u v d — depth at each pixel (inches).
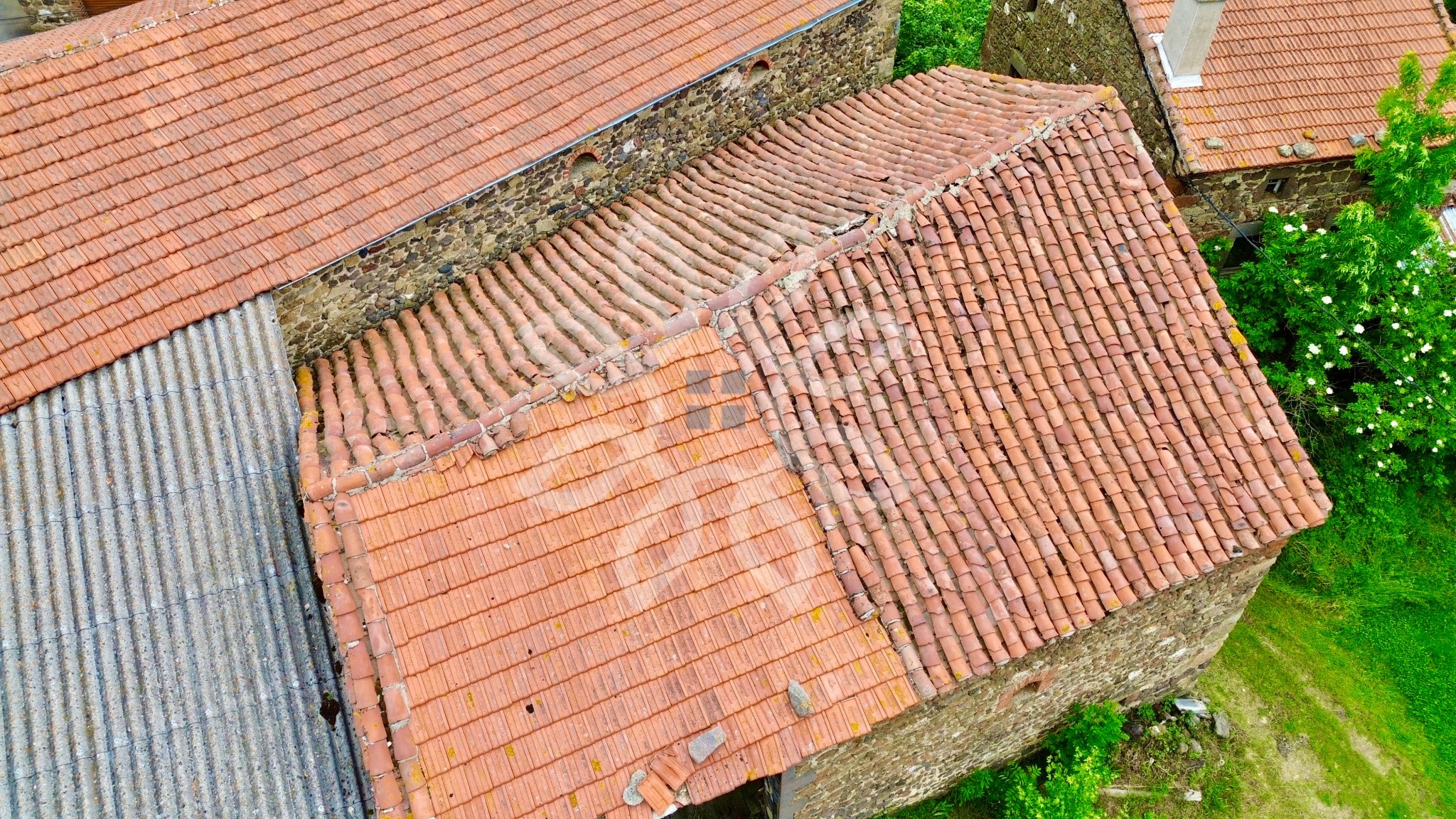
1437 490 634.2
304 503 348.5
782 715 328.8
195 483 376.2
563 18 513.7
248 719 353.7
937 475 377.7
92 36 472.7
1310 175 591.2
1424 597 579.5
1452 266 613.3
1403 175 542.0
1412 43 614.9
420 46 484.1
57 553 357.4
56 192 406.6
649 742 319.3
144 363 388.2
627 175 518.6
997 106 516.1
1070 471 390.9
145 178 418.0
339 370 424.2
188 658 355.3
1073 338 414.6
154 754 341.4
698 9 537.6
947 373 395.9
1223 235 611.5
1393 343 597.9
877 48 615.2
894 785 438.0
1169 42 565.6
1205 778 494.3
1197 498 395.2
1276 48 593.3
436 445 344.8
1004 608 359.3
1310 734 519.8
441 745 307.4
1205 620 462.0
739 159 535.2
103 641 350.6
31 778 330.3
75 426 374.9
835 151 519.2
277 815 345.4
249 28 466.0
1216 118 569.9
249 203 421.4
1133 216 441.1
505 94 478.6
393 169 443.5
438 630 320.8
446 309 448.1
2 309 381.1
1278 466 406.0
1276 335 622.2
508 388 383.9
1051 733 486.6
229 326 399.2
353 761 360.2
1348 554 593.3
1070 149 450.9
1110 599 371.6
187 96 441.4
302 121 447.5
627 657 329.4
